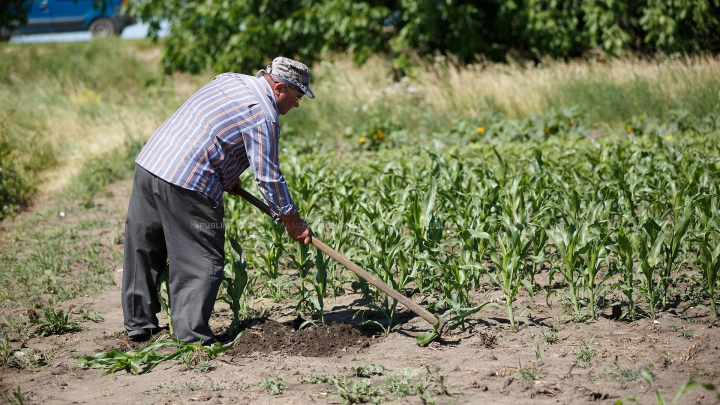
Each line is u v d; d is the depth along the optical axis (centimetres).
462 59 1698
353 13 1652
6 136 1221
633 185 657
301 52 1781
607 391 377
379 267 539
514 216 606
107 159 1225
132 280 493
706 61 1484
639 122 1155
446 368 426
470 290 581
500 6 1706
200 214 460
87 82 1892
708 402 359
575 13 1620
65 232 876
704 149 936
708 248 511
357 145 1272
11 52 1956
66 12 2264
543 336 468
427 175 793
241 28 1662
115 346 489
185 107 467
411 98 1480
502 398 378
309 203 683
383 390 393
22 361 463
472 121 1258
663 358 416
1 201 1027
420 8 1645
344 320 530
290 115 1429
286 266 666
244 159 472
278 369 434
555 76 1445
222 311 566
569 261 496
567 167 833
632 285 534
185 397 393
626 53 1609
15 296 624
